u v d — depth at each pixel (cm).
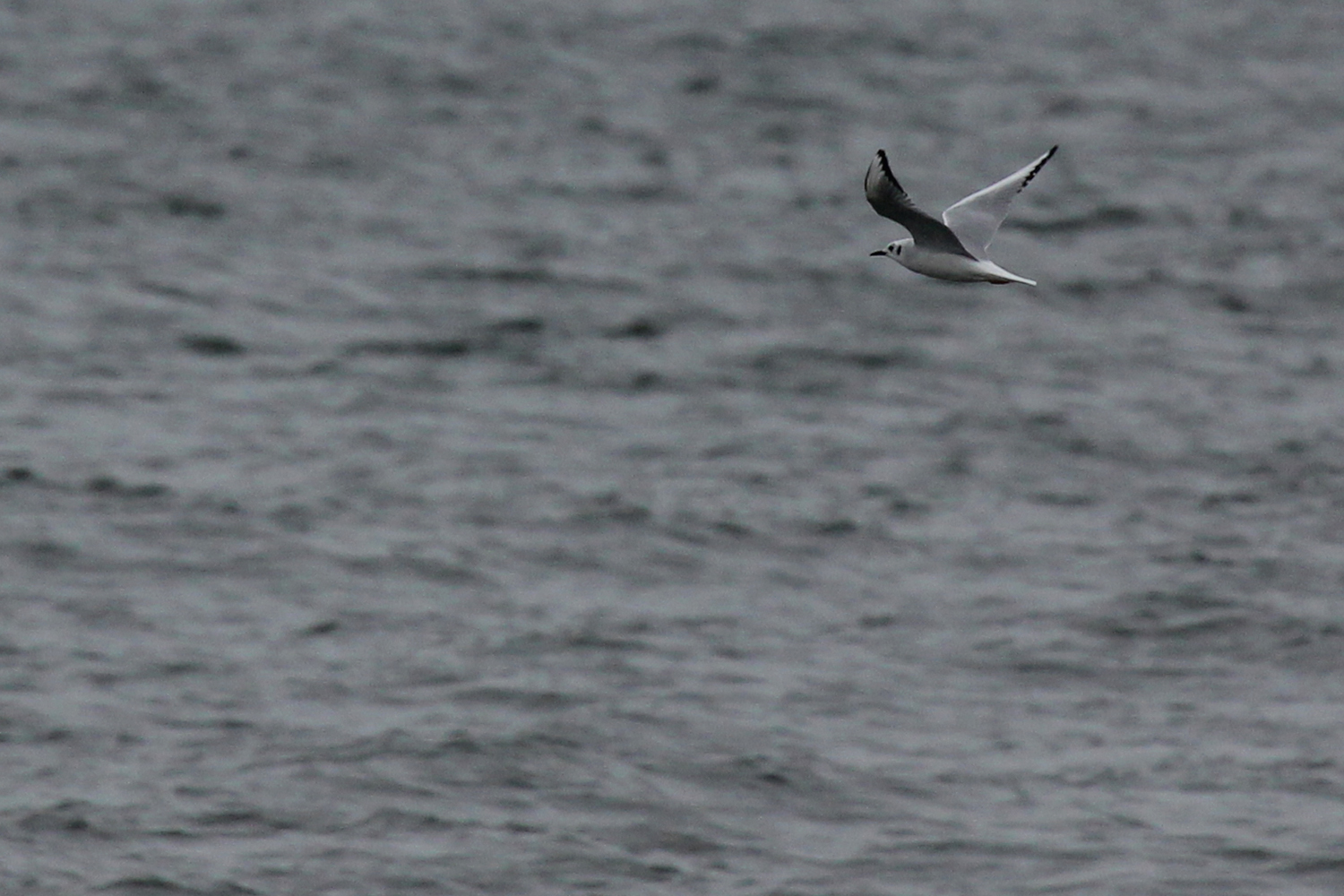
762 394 3725
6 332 3878
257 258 4503
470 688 2494
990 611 2792
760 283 4441
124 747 2334
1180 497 3247
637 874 2095
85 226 4669
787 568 2933
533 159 5456
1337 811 2241
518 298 4272
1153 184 5378
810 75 6384
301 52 6406
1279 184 5409
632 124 5841
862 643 2681
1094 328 4178
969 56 6675
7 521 2969
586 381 3772
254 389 3647
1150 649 2681
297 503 3100
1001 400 3709
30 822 2162
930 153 5678
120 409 3500
